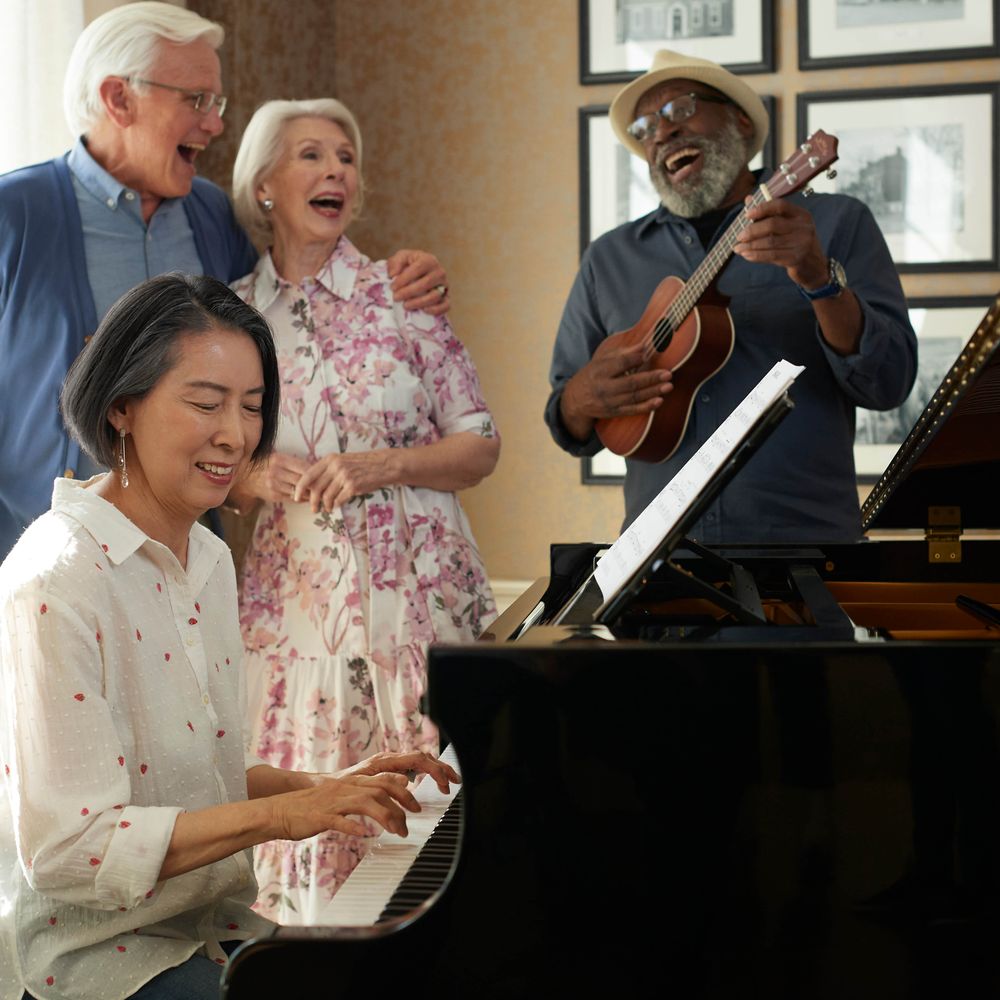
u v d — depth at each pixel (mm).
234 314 1483
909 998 1052
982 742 1041
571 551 2008
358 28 3840
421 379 2521
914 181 3504
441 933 1076
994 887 1044
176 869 1314
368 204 3844
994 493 1931
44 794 1298
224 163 3322
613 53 3654
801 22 3520
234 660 1594
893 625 1883
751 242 2152
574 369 2816
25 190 2256
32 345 2242
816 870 1053
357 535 2393
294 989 1067
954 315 3508
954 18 3453
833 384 2506
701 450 1398
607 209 3693
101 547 1391
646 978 1068
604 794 1065
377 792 1363
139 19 2281
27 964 1371
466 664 1073
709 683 1056
